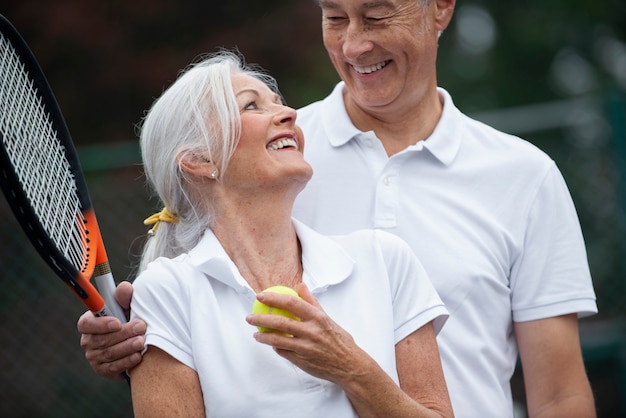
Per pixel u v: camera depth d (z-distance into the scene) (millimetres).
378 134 4008
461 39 14258
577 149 7023
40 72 3410
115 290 3285
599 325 7035
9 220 6406
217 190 3295
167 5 9977
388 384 3031
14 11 9727
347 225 3891
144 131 3418
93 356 3203
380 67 3832
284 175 3240
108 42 9781
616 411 6973
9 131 3070
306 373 3109
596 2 13727
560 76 14258
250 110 3322
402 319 3248
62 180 3322
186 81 3354
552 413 3854
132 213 6465
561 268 3867
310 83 10539
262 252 3289
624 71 13828
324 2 3832
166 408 3082
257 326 2939
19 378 6379
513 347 3963
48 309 6422
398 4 3736
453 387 3715
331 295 3236
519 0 14266
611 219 6969
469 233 3814
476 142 4000
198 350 3104
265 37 10180
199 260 3205
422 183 3895
